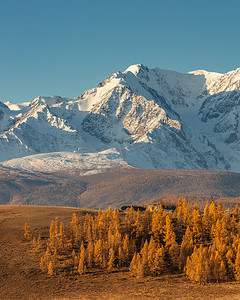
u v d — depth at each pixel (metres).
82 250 138.12
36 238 164.25
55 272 135.12
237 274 127.12
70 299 114.69
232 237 151.38
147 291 118.56
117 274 134.75
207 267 126.38
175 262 139.62
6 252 151.00
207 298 110.00
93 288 122.75
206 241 155.88
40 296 117.31
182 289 119.25
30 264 140.88
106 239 156.38
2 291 121.12
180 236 161.12
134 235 163.12
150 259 134.88
